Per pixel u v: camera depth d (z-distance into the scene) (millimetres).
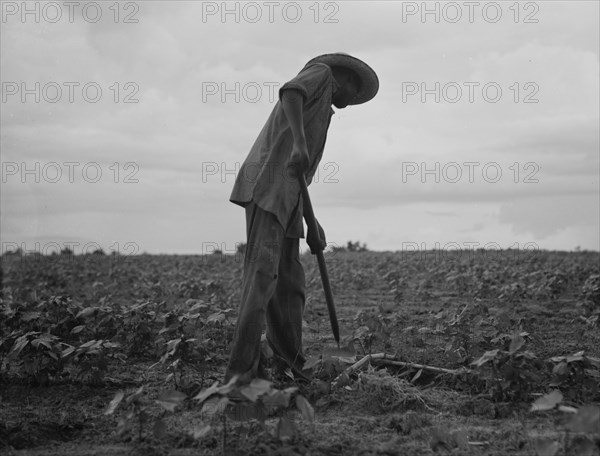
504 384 4551
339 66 5090
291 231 4852
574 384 4617
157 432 3844
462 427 4148
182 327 5828
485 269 13484
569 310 9148
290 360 5051
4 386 5180
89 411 4547
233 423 4109
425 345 6023
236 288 11758
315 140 4883
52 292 11477
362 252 22781
